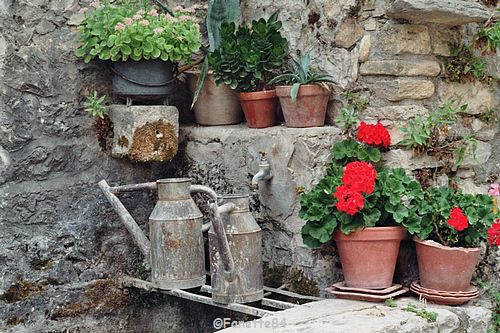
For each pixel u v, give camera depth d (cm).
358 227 289
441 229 296
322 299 312
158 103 362
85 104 348
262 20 338
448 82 331
